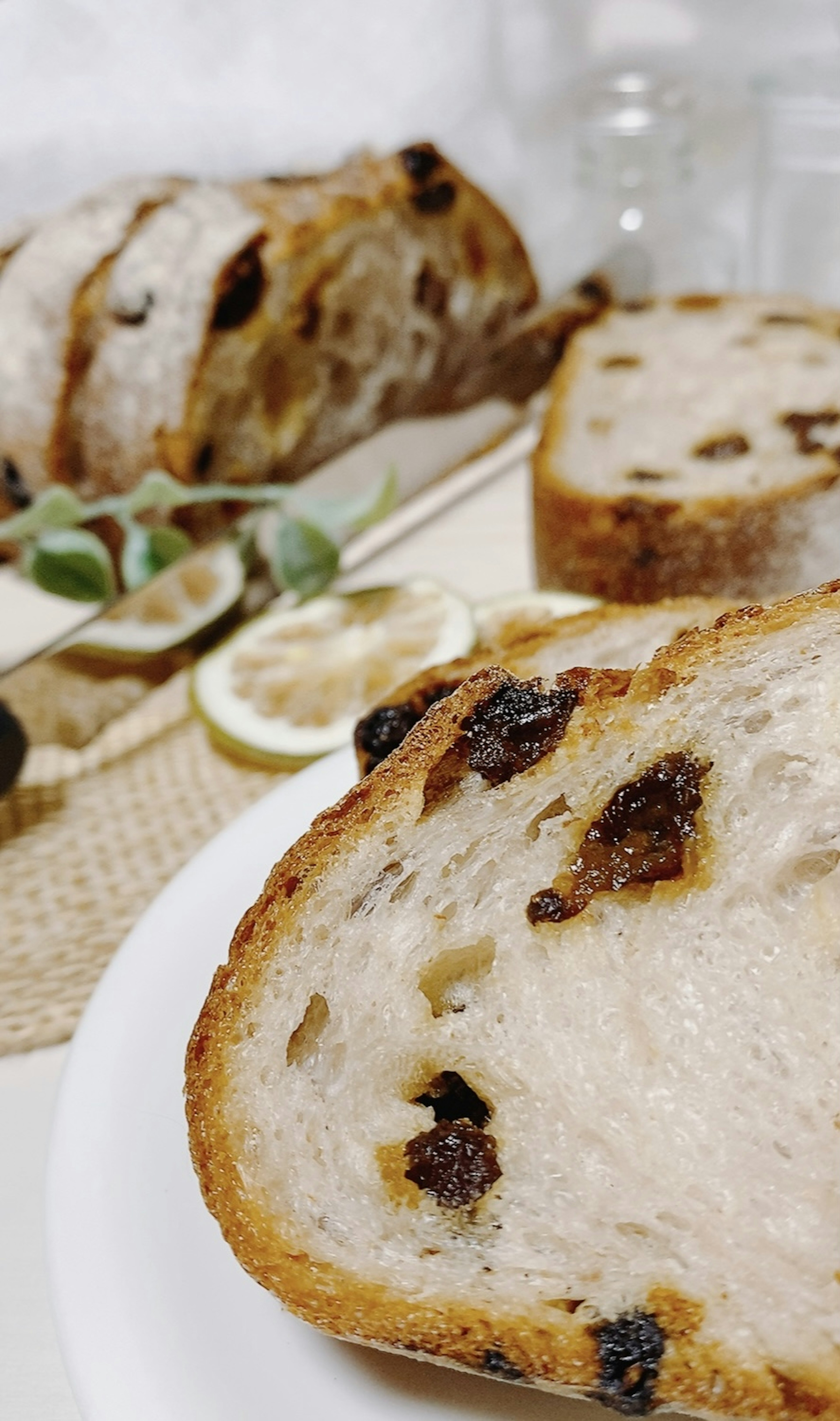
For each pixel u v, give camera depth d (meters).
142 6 0.59
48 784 0.39
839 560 0.41
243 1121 0.24
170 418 0.50
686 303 0.55
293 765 0.38
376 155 0.60
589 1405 0.23
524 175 0.68
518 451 0.56
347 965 0.24
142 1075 0.27
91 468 0.54
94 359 0.52
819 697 0.24
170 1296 0.24
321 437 0.58
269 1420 0.23
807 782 0.24
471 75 0.64
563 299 0.57
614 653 0.30
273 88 0.62
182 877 0.30
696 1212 0.23
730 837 0.24
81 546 0.50
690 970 0.24
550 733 0.24
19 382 0.52
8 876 0.36
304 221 0.51
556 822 0.24
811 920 0.24
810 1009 0.24
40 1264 0.28
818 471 0.41
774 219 0.61
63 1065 0.28
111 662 0.42
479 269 0.59
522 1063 0.24
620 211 0.60
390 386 0.60
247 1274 0.24
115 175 0.62
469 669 0.30
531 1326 0.23
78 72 0.60
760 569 0.41
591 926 0.24
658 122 0.58
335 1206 0.24
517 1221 0.23
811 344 0.51
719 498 0.40
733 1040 0.24
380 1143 0.24
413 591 0.42
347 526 0.49
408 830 0.24
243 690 0.39
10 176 0.61
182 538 0.49
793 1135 0.23
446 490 0.54
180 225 0.51
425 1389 0.23
